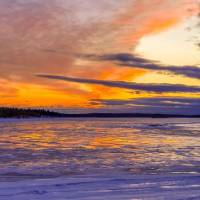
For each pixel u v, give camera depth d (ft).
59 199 18.01
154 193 19.44
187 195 19.04
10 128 136.46
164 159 40.70
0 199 17.89
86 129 132.57
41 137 83.92
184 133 106.11
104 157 43.32
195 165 35.35
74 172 30.86
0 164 36.37
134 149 54.08
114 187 20.83
